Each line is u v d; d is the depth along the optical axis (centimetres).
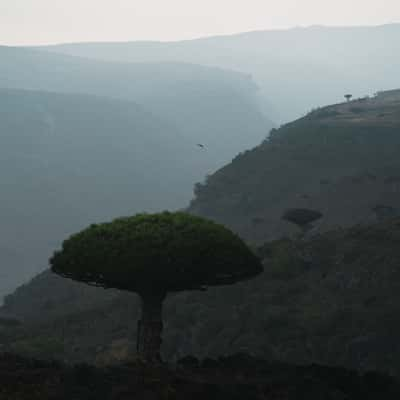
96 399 3312
